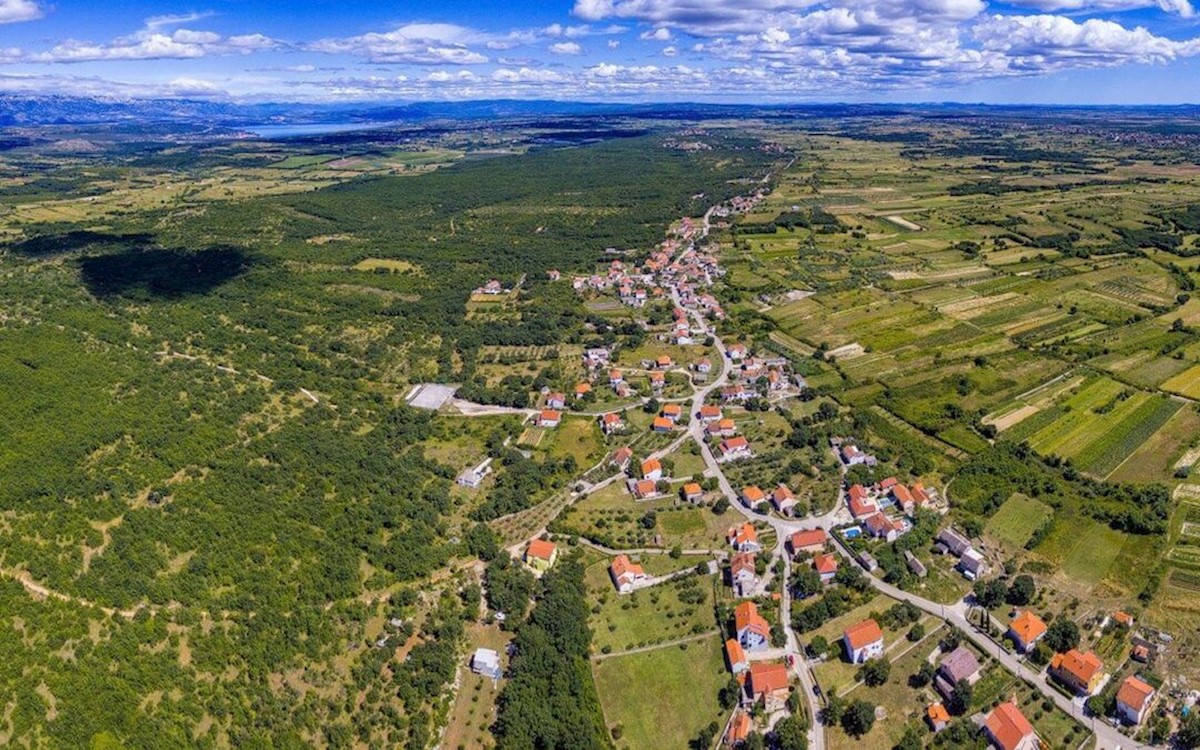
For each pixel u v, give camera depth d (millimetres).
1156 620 126938
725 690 119812
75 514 145500
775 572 145000
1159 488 159875
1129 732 108688
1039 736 109062
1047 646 122375
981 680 118125
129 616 126812
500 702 122000
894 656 124188
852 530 153750
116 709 111312
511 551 156250
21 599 125312
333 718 118000
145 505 152125
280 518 155125
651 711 119688
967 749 108250
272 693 119375
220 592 134625
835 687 119500
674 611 138250
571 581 145500
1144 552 143250
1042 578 139000
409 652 130250
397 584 144375
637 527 161750
